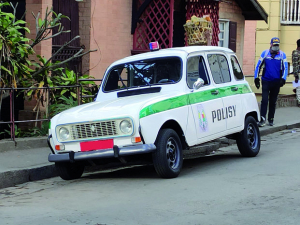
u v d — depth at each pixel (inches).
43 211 272.1
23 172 357.4
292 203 263.7
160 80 369.4
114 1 616.1
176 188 309.3
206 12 705.6
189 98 358.6
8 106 526.9
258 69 566.9
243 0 823.7
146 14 641.6
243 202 269.4
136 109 324.8
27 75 463.2
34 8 522.3
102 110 333.7
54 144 343.9
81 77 518.3
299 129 598.2
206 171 364.5
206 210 257.8
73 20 587.5
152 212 258.7
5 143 414.9
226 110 391.5
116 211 263.9
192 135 356.8
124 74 382.6
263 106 571.2
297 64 738.8
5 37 435.8
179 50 375.2
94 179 360.5
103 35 606.5
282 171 347.9
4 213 272.1
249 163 388.2
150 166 408.2
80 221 248.7
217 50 405.4
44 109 486.0
